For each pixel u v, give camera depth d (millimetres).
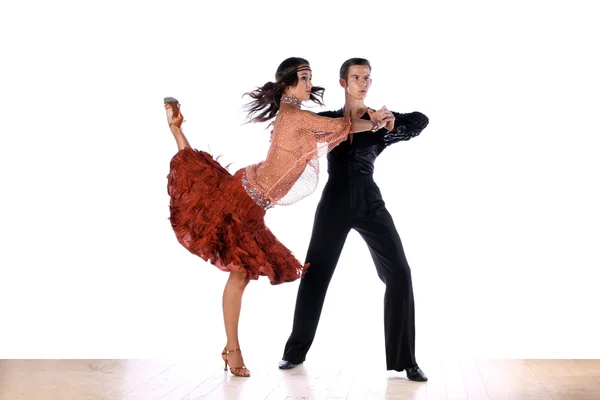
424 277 6637
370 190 4414
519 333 6215
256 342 5688
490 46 6379
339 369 4527
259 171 4051
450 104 6480
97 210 6629
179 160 4188
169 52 6520
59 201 6574
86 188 6613
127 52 6527
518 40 6348
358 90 4359
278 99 4188
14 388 3998
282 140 3986
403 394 3902
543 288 6438
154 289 6695
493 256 6562
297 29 6430
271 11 6449
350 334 5992
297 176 4020
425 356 5008
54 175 6570
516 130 6465
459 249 6641
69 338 5988
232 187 4082
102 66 6531
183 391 3918
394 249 4328
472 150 6578
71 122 6570
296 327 4551
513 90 6410
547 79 6344
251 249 4074
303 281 4527
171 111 4277
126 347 5688
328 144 3961
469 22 6371
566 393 3957
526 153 6477
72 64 6508
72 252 6582
